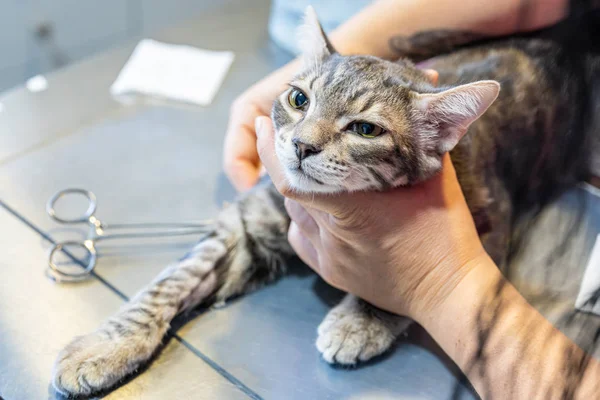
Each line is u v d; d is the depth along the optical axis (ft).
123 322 1.25
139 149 1.77
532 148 1.45
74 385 1.14
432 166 1.22
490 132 1.47
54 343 1.23
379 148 1.20
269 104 1.57
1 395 1.13
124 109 1.94
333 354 1.24
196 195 1.63
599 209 1.37
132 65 2.13
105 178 1.65
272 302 1.38
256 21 2.50
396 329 1.32
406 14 1.55
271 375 1.21
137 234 1.48
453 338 1.17
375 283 1.25
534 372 1.07
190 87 2.05
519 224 1.43
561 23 1.09
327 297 1.41
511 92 1.49
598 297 1.25
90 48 3.17
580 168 1.16
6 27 2.85
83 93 1.98
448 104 1.17
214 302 1.37
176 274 1.35
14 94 1.94
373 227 1.17
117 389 1.16
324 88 1.26
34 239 1.45
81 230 1.49
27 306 1.29
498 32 1.58
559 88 1.28
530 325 1.12
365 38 1.57
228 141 1.60
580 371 1.07
